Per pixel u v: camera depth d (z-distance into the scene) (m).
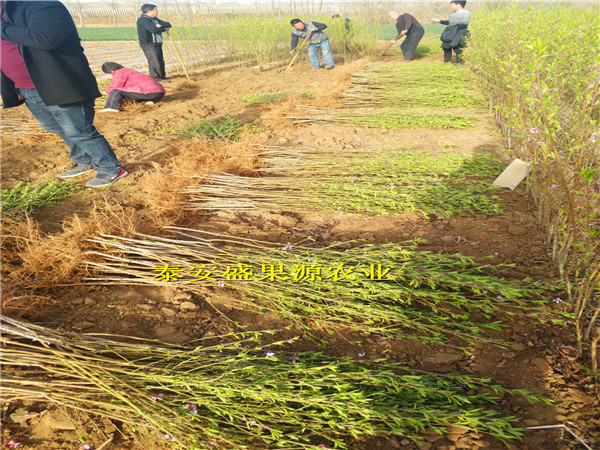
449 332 2.42
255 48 13.05
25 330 2.10
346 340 2.48
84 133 4.34
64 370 1.94
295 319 2.62
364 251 3.03
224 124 6.61
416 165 4.82
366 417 1.79
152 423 1.75
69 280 2.96
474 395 2.06
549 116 2.93
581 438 1.82
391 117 6.86
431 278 2.72
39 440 1.83
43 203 4.14
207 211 4.09
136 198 4.36
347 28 14.88
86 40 18.86
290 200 4.10
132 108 7.79
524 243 3.34
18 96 4.36
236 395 1.93
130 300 2.81
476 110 7.43
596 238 3.14
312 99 8.33
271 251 3.13
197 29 13.29
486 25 8.31
